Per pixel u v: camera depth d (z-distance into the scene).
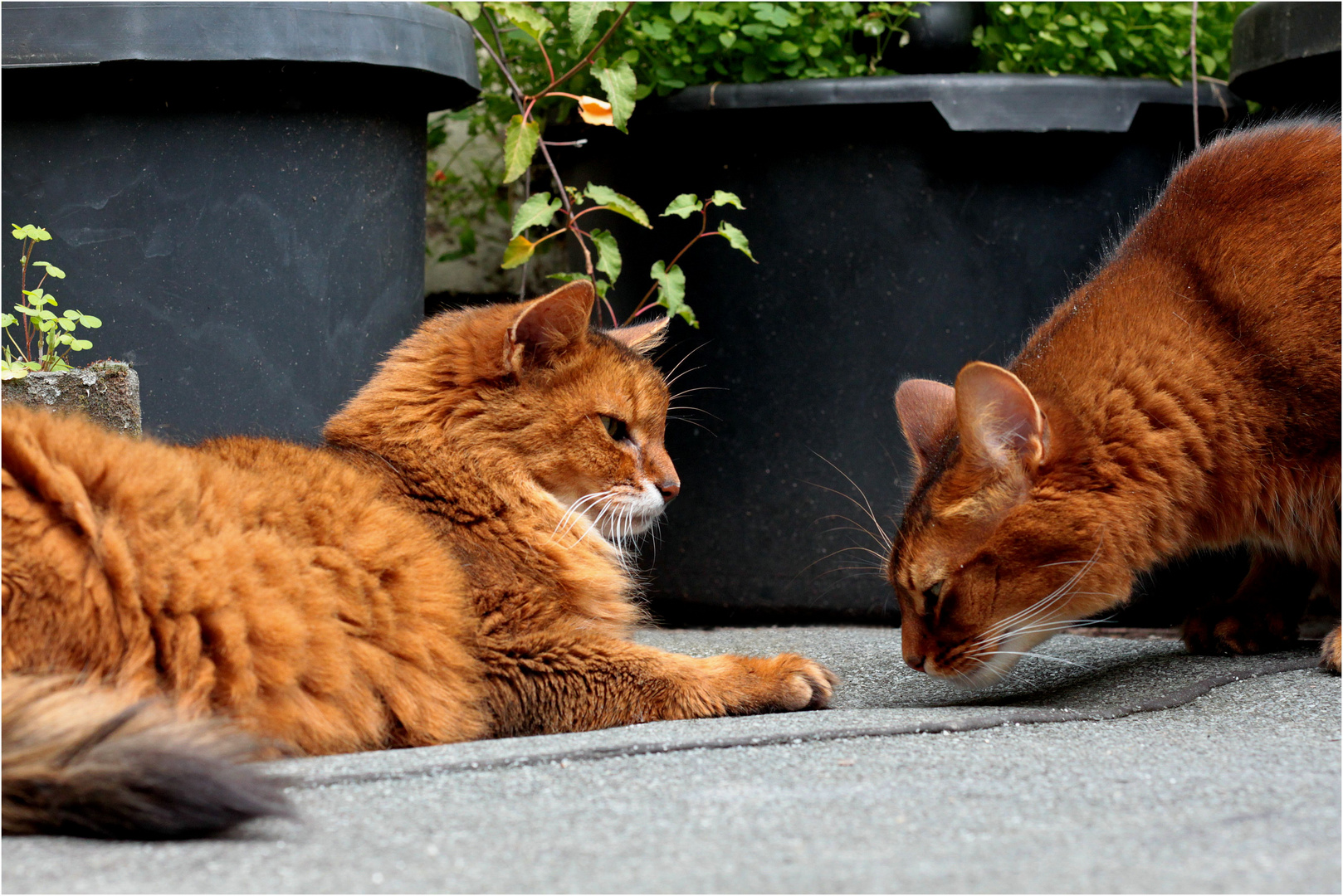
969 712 2.28
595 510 2.79
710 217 4.02
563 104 4.38
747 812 1.62
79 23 2.98
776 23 3.83
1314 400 2.62
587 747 1.96
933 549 2.56
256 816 1.55
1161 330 2.64
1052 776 1.80
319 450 2.54
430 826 1.58
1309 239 2.64
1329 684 2.57
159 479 2.03
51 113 3.07
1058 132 3.72
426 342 2.74
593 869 1.40
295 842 1.53
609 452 2.76
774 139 3.90
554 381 2.69
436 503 2.55
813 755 1.96
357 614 2.19
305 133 3.27
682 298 3.86
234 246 3.22
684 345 4.10
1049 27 3.93
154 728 1.65
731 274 4.00
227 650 1.99
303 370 3.34
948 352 3.87
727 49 4.07
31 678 1.74
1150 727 2.23
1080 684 2.83
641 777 1.82
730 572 4.09
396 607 2.27
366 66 3.24
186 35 3.03
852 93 3.75
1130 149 3.83
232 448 2.37
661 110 3.99
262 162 3.22
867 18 4.02
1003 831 1.52
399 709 2.24
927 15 4.00
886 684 2.95
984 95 3.69
